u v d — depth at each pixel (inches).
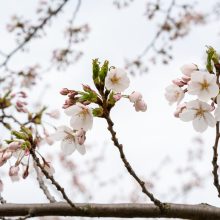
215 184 38.2
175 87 39.7
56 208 39.8
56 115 49.8
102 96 37.4
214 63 38.2
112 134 37.4
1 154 40.4
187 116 39.2
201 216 39.1
